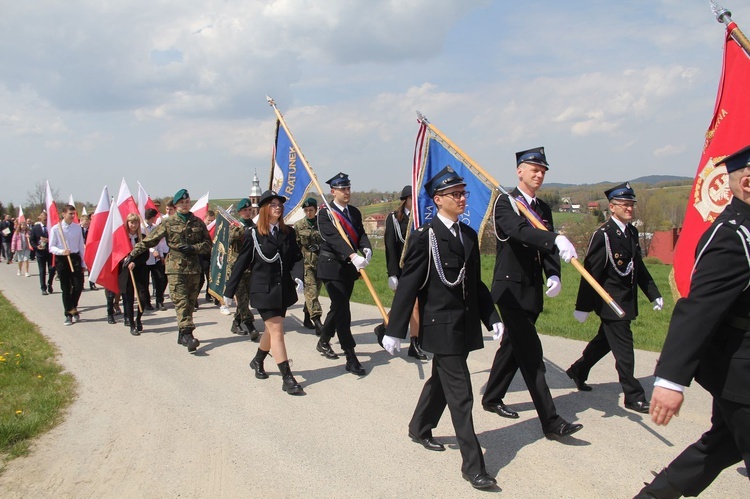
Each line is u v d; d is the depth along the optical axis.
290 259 6.29
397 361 7.26
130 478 4.16
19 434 4.84
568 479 4.04
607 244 5.36
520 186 5.18
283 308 6.18
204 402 5.75
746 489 3.84
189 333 7.94
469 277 4.26
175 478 4.16
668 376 2.77
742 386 2.76
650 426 4.96
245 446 4.68
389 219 7.77
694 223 4.79
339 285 6.80
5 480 4.13
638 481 3.99
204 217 12.88
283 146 8.77
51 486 4.05
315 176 7.57
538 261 4.88
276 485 4.04
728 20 4.67
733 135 4.59
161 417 5.34
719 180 4.67
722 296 2.71
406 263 4.29
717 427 3.14
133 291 9.16
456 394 4.09
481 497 3.82
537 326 9.45
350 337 6.82
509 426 5.04
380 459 4.41
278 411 5.47
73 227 10.16
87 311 11.50
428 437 4.60
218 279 8.98
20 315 10.86
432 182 4.32
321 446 4.66
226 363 7.22
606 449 4.52
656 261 31.12
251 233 6.21
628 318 5.33
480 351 7.76
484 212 6.12
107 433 4.98
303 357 7.52
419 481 4.06
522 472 4.16
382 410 5.46
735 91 4.62
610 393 5.88
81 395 6.00
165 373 6.78
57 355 7.68
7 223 23.98
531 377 4.71
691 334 2.75
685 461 3.23
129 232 9.70
